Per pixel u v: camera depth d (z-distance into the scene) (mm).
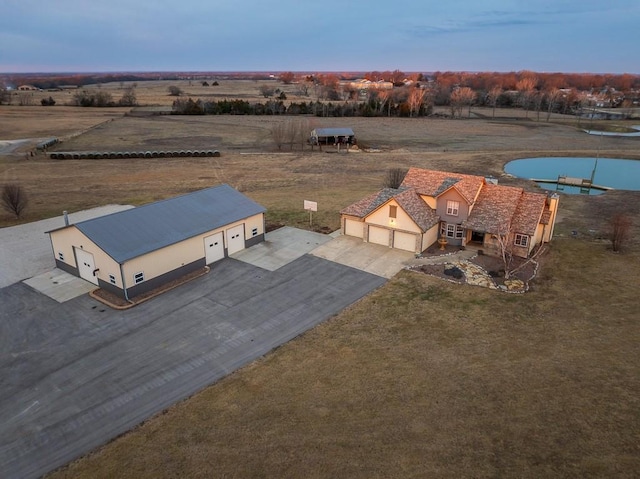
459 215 32281
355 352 20609
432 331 22312
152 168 57750
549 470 14359
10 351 20672
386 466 14492
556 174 59312
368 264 29906
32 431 16203
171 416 16828
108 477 14250
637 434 15797
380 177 54094
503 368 19438
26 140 74438
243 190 48125
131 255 24656
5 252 31359
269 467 14477
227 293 26078
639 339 21578
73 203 42875
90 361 20000
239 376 19047
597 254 31609
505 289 26453
